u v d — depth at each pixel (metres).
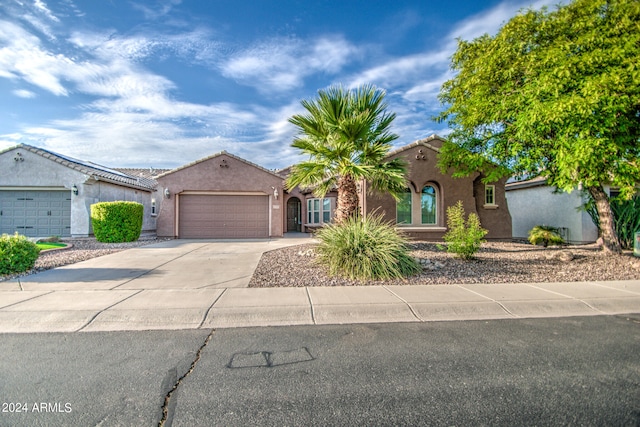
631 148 8.43
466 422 2.49
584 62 7.57
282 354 3.73
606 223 10.64
